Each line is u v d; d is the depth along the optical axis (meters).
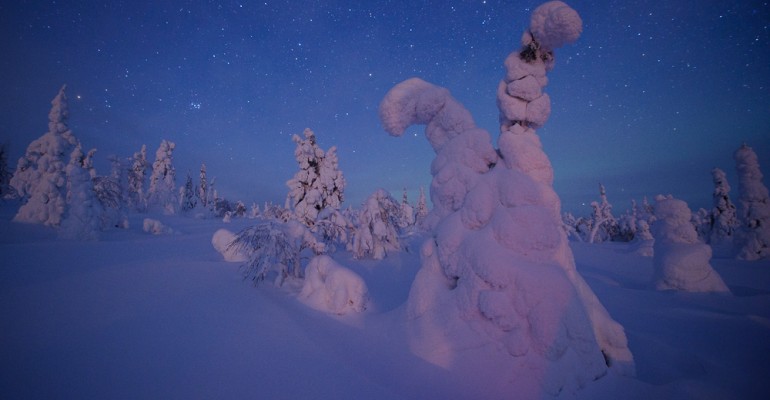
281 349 4.62
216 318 5.87
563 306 4.04
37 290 7.36
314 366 4.12
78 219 18.91
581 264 17.45
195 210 58.28
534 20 4.97
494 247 4.56
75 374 3.73
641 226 33.22
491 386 3.74
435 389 3.75
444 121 5.98
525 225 4.60
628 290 9.91
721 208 25.67
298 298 7.63
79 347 4.46
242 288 8.46
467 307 4.45
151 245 19.19
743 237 19.20
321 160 23.91
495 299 4.17
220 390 3.49
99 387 3.47
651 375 4.73
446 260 5.02
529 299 4.07
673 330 6.38
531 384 3.72
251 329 5.38
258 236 9.39
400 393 3.65
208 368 3.98
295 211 22.94
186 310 6.25
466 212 5.04
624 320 7.09
